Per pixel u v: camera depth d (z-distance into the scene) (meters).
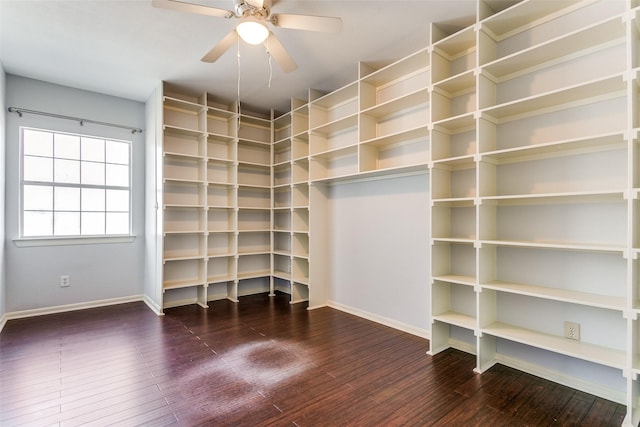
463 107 2.83
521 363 2.47
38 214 3.82
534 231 2.39
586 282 2.16
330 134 4.22
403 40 2.95
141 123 4.47
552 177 2.31
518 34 2.48
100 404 2.02
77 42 2.95
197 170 4.46
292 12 2.53
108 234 4.24
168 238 4.25
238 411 1.95
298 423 1.84
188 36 2.86
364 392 2.16
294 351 2.82
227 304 4.38
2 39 2.89
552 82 2.30
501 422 1.85
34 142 3.80
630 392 1.75
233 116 4.53
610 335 2.07
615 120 2.04
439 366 2.53
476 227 2.51
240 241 4.88
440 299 2.83
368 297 3.74
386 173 3.37
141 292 4.47
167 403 2.03
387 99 3.45
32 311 3.72
